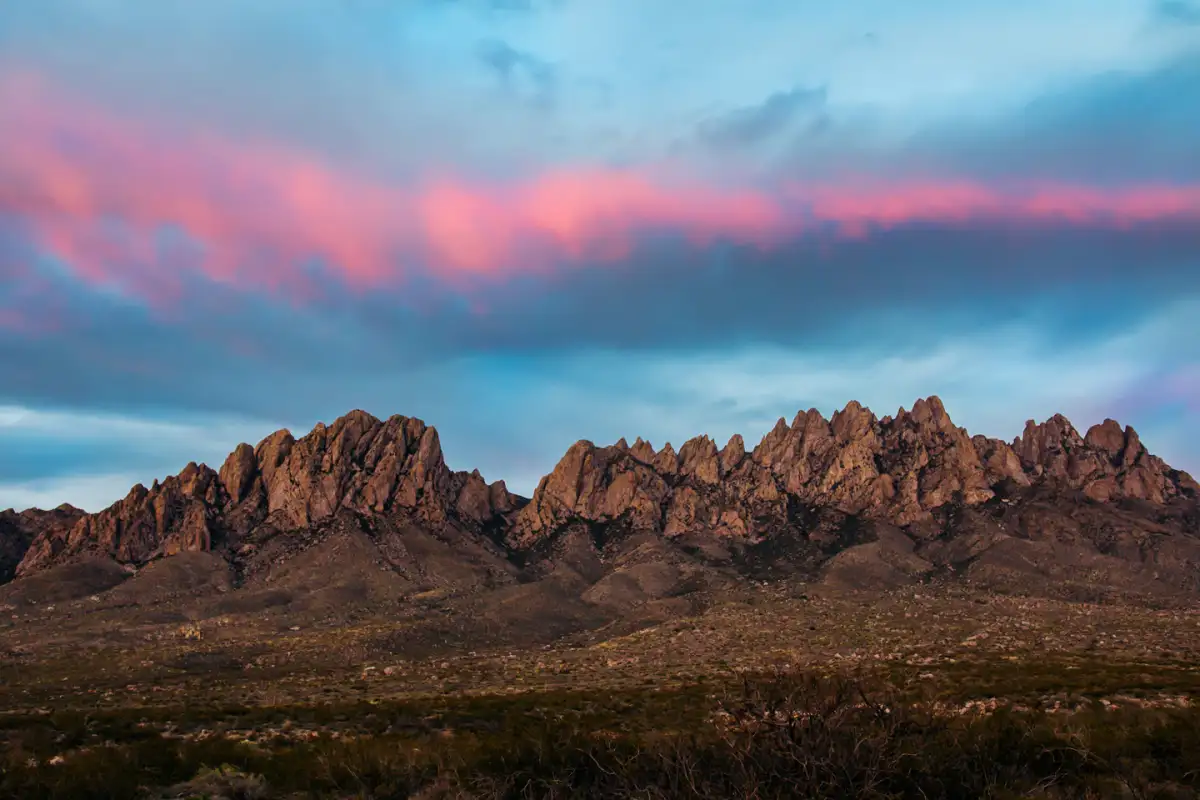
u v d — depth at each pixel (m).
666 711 63.94
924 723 25.20
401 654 181.12
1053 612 193.62
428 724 54.28
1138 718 39.31
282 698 97.00
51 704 104.19
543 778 26.86
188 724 50.94
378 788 29.64
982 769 25.39
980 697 61.56
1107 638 148.38
